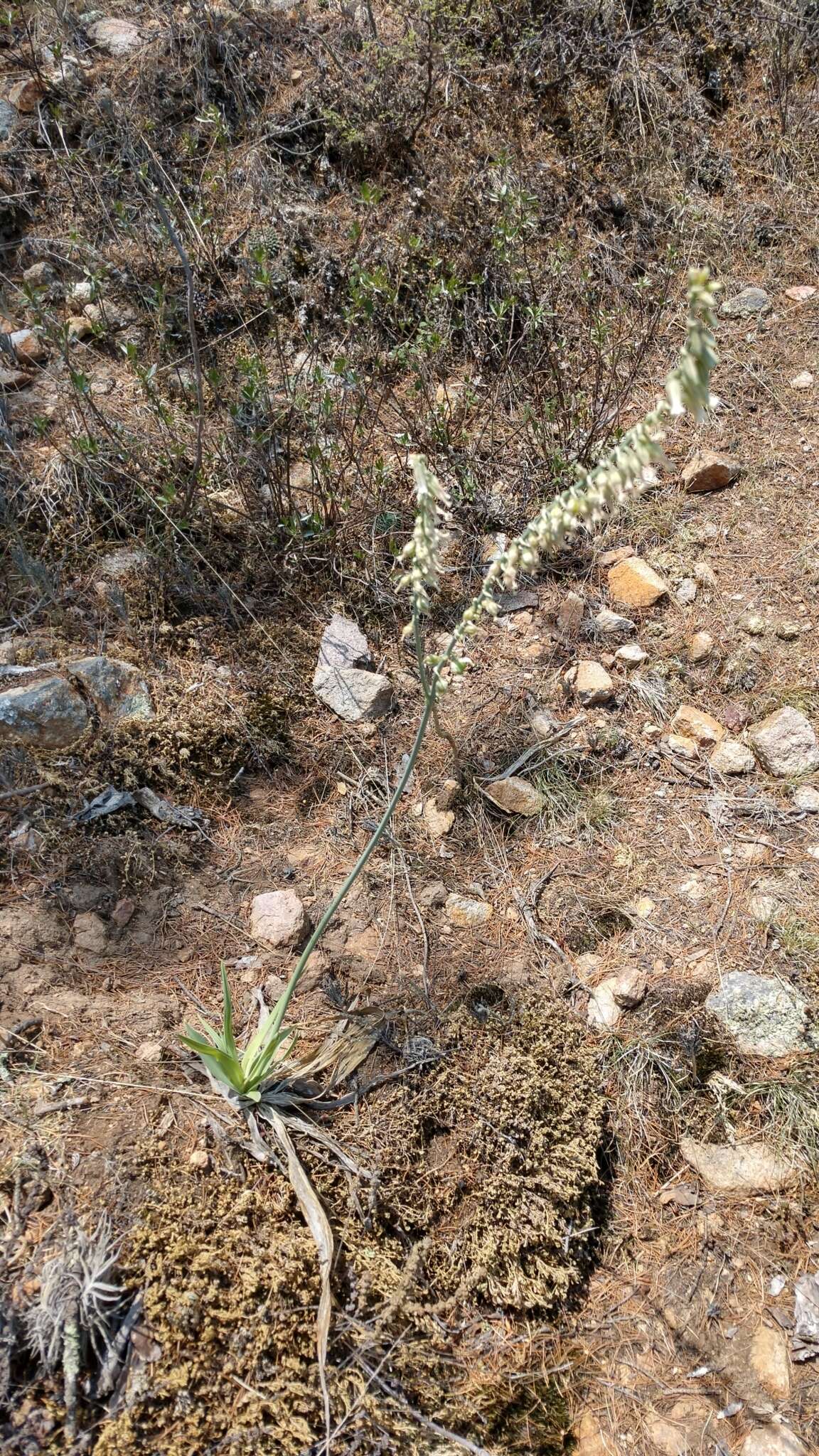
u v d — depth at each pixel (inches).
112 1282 27.6
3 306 55.9
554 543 25.3
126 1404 26.1
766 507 55.6
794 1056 36.5
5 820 38.1
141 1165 30.1
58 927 36.2
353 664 46.9
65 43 66.2
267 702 45.1
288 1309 28.1
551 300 61.1
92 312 57.5
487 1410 29.4
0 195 60.3
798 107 76.7
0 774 38.6
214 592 48.3
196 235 58.2
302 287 59.6
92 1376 26.4
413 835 42.4
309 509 52.1
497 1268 31.7
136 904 37.8
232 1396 26.9
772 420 60.5
